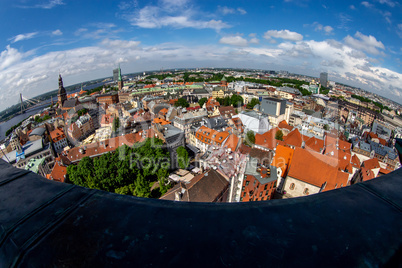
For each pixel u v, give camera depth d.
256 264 1.98
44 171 69.38
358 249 2.22
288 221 2.55
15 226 2.41
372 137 100.69
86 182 52.84
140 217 2.61
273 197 45.72
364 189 3.18
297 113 116.56
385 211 2.71
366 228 2.47
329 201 2.95
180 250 2.10
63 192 3.12
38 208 2.72
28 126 133.88
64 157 61.38
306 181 41.97
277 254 2.04
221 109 109.94
